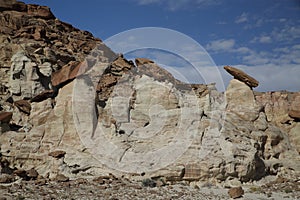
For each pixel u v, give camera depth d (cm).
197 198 2047
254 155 2538
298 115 3197
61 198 1823
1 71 2723
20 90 2648
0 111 2514
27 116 2516
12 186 1972
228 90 2933
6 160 2267
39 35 3006
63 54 2969
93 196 1895
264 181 2628
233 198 2134
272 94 3678
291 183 2614
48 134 2448
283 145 2980
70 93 2522
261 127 2878
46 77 2756
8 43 2822
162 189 2170
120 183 2186
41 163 2342
